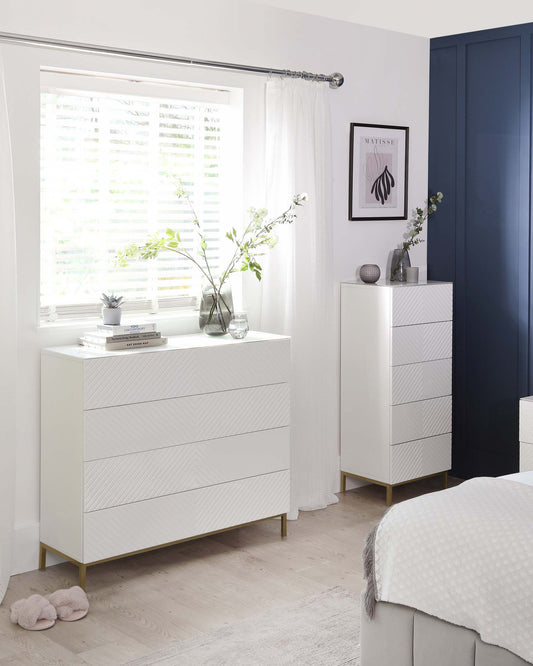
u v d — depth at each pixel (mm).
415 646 2592
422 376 4605
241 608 3305
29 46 3436
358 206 4723
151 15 3850
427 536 2559
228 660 2908
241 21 4164
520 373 4730
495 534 2443
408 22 5074
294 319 4352
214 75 4094
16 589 3486
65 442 3488
